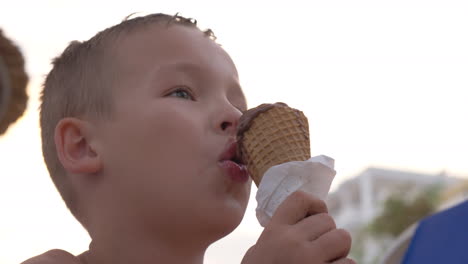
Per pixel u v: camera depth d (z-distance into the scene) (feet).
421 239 10.78
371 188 109.29
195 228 5.68
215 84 6.16
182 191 5.61
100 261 6.01
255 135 5.65
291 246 4.80
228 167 5.68
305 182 5.37
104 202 6.02
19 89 10.59
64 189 6.49
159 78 6.05
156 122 5.78
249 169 5.73
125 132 5.93
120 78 6.22
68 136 6.30
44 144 6.99
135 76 6.16
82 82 6.55
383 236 61.57
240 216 5.74
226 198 5.67
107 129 6.08
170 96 5.98
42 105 7.26
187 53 6.22
